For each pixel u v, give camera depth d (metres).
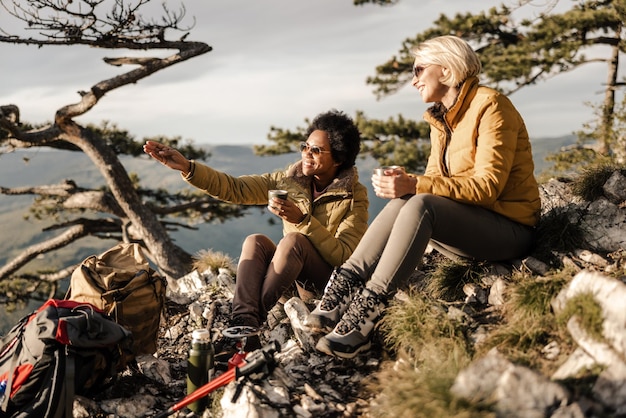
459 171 3.67
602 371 2.62
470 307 3.65
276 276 3.84
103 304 3.66
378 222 3.55
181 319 4.98
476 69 3.62
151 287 3.82
